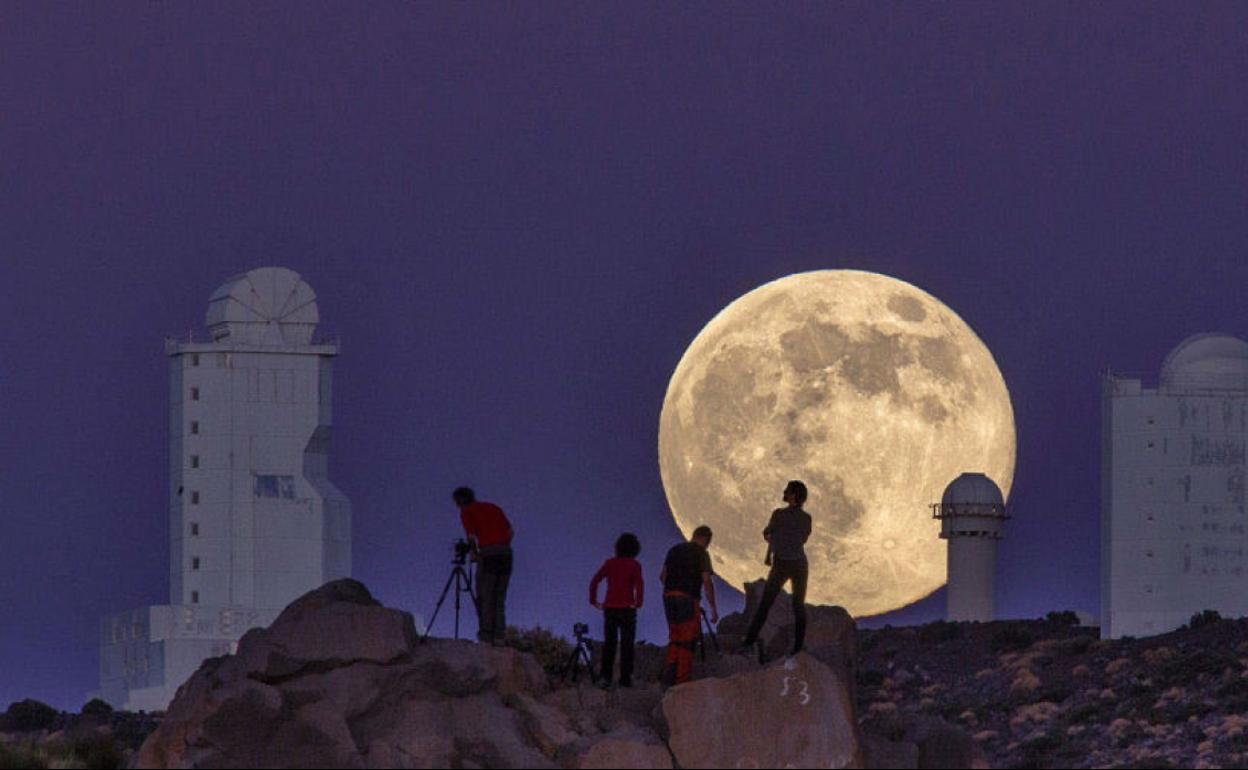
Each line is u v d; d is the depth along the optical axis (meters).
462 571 145.12
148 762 130.12
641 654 167.75
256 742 129.75
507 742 132.12
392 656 134.88
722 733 132.38
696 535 144.00
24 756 150.50
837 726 132.50
